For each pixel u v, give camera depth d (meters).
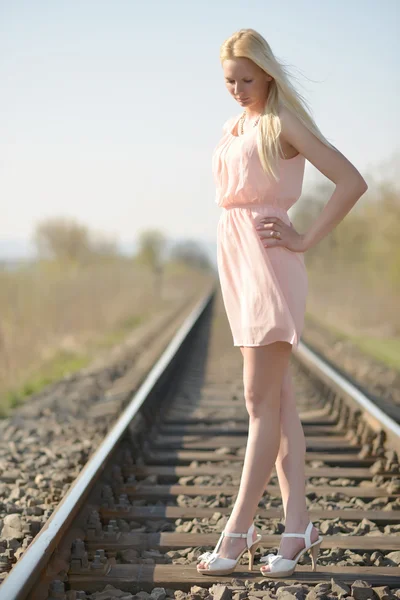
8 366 12.61
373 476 6.04
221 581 3.76
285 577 3.79
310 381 11.81
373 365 14.72
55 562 3.81
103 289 28.08
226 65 3.53
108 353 18.27
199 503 5.33
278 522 4.81
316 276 38.97
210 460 6.68
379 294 27.20
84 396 10.78
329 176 3.48
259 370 3.66
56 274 23.52
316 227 3.53
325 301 34.75
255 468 3.75
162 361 11.32
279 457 3.87
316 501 5.43
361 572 3.88
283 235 3.55
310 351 14.21
